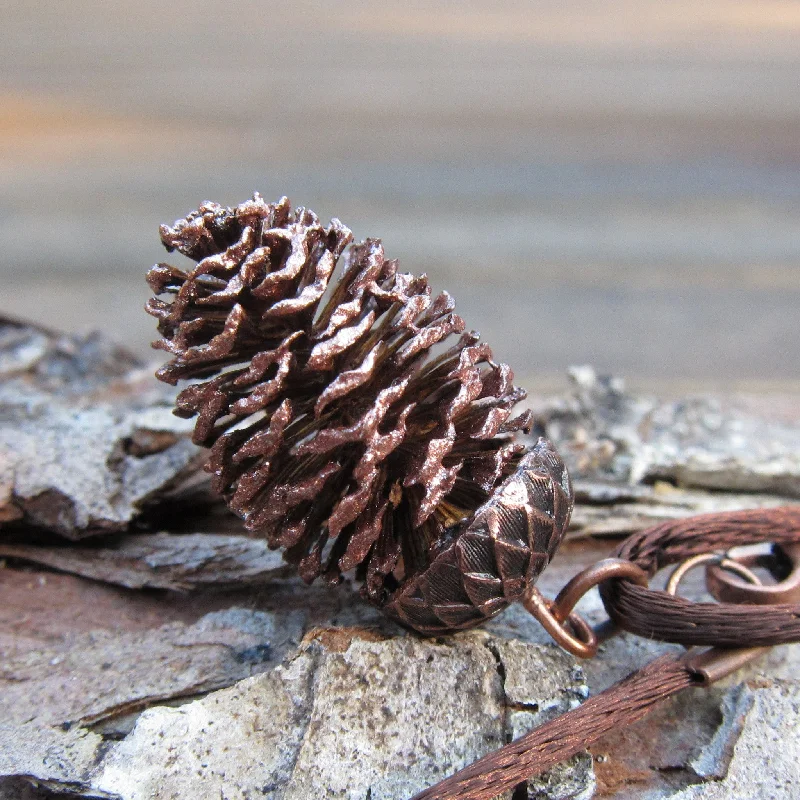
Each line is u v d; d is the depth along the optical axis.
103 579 0.12
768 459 0.13
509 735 0.10
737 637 0.10
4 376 0.14
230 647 0.11
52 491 0.12
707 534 0.11
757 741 0.10
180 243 0.10
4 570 0.12
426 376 0.10
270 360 0.10
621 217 0.23
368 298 0.10
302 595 0.11
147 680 0.11
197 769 0.10
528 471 0.10
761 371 0.17
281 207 0.10
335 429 0.10
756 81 0.33
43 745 0.10
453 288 0.20
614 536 0.12
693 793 0.10
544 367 0.17
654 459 0.13
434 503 0.10
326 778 0.10
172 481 0.12
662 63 0.36
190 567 0.11
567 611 0.10
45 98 0.32
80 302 0.20
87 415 0.12
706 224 0.23
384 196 0.24
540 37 0.40
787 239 0.22
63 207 0.23
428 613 0.10
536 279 0.20
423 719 0.10
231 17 0.42
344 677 0.10
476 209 0.23
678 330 0.19
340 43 0.39
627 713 0.10
